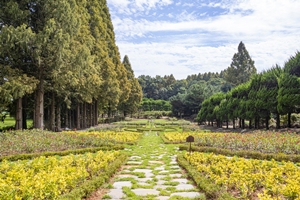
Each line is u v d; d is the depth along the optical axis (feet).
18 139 37.86
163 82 333.83
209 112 103.71
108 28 105.91
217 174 21.62
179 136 58.95
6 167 22.41
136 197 17.42
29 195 14.49
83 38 67.05
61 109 84.53
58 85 58.54
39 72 54.29
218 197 16.43
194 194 18.33
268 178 18.42
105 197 17.54
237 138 42.42
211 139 43.73
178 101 177.37
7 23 49.52
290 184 16.69
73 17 54.29
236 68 164.66
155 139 63.21
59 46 49.80
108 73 86.79
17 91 44.80
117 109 170.71
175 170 26.73
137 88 174.91
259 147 36.60
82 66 56.29
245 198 16.11
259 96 66.33
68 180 17.62
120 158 30.63
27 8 52.21
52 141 40.16
